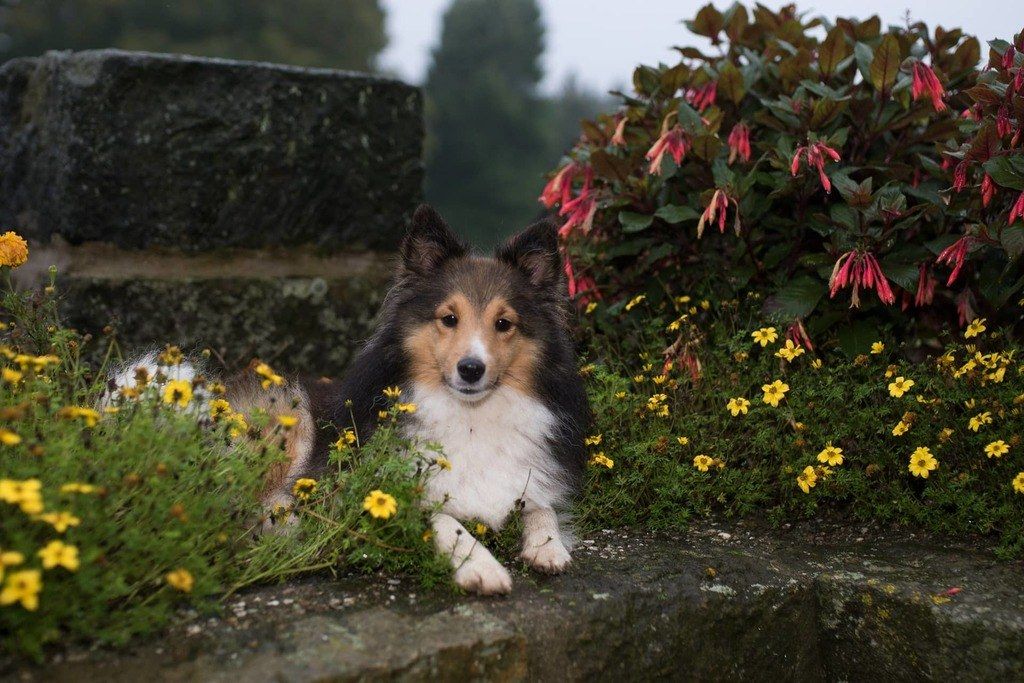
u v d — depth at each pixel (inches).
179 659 95.4
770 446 158.9
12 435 96.0
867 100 177.5
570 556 133.2
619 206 184.4
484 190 2395.4
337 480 128.0
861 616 130.8
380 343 151.6
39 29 1411.2
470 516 139.5
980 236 149.4
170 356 119.8
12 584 85.7
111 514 105.0
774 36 198.4
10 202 216.4
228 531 115.6
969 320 165.6
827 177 162.7
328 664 96.2
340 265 225.1
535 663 111.6
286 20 1643.7
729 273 185.0
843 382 161.0
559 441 148.2
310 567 118.4
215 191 205.5
